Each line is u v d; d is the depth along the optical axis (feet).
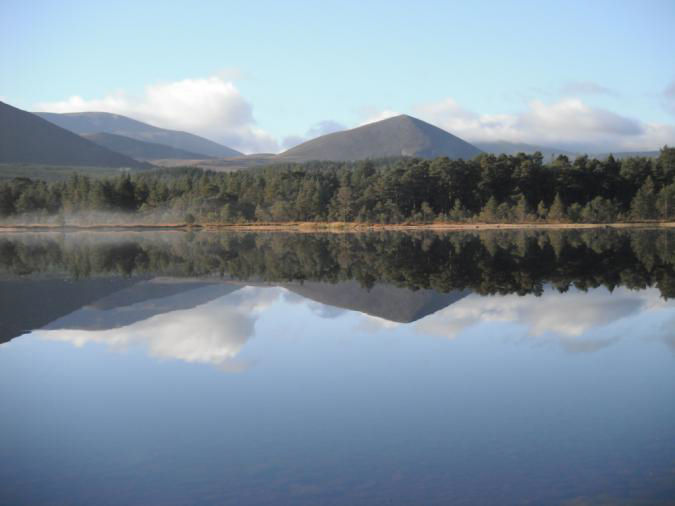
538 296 108.78
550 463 40.47
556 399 53.72
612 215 384.47
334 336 80.28
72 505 36.50
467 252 209.97
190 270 168.14
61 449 44.96
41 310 102.68
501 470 39.55
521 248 219.82
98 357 71.10
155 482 39.17
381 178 465.47
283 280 142.10
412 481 38.29
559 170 442.91
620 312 92.53
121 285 135.33
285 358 69.26
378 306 102.94
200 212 497.46
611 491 36.37
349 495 36.63
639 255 183.42
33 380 62.49
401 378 60.75
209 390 58.08
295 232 418.10
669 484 37.04
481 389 56.85
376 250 235.40
